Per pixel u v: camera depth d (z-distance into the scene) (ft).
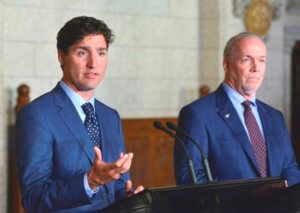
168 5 39.14
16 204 31.99
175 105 39.40
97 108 15.69
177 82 39.42
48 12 34.60
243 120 18.85
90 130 15.16
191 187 12.13
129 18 37.73
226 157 18.22
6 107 32.89
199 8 39.96
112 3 37.01
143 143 37.04
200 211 12.14
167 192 11.88
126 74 37.78
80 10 35.70
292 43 42.70
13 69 33.45
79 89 15.11
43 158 14.17
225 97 18.97
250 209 12.67
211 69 39.58
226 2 39.27
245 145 18.40
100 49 14.67
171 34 39.27
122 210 11.87
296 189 13.12
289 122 43.09
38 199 13.42
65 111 14.87
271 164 18.60
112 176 12.35
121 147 15.90
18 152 14.33
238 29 39.65
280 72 41.88
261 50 18.63
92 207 14.49
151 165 37.22
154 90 38.73
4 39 33.14
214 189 12.30
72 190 13.10
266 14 40.29
